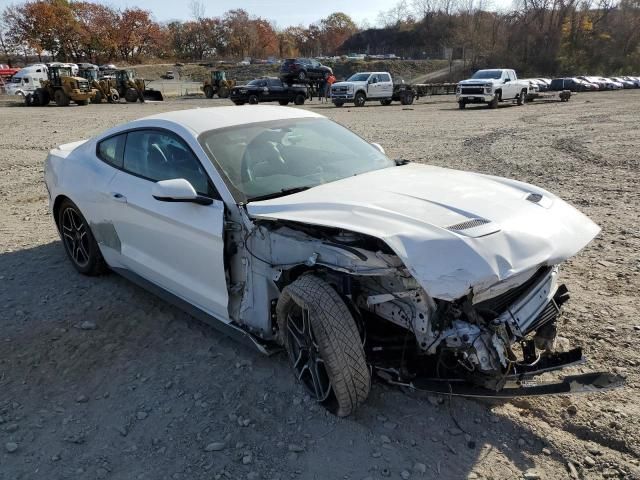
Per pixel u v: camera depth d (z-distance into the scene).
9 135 17.31
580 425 2.92
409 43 128.50
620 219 6.41
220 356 3.71
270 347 3.38
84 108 33.00
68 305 4.54
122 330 4.11
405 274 2.75
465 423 2.98
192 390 3.36
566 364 2.97
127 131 4.48
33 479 2.72
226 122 4.05
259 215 3.13
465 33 96.56
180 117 4.17
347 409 2.92
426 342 2.83
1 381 3.52
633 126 17.19
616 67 84.94
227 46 132.25
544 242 2.86
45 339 4.00
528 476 2.61
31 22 97.12
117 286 4.89
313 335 2.96
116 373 3.58
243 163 3.67
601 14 89.12
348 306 2.98
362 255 2.80
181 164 3.84
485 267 2.57
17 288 4.91
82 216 4.86
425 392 3.24
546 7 88.19
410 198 3.14
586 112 23.86
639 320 3.93
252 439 2.93
